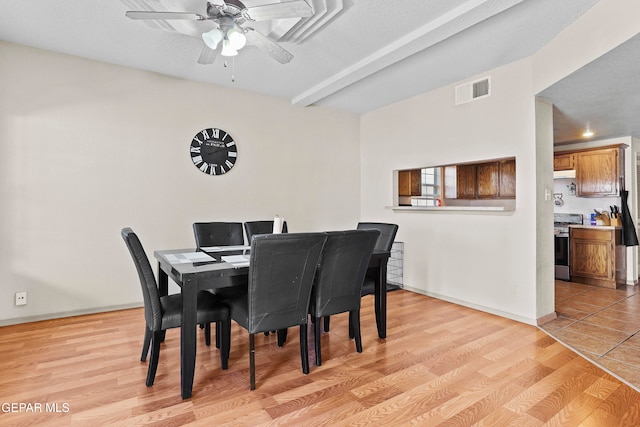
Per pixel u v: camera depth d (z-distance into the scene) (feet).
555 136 16.01
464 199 15.98
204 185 13.05
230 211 13.62
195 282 6.54
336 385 6.90
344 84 12.37
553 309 11.12
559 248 17.11
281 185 14.89
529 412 6.05
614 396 6.56
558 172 17.76
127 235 6.50
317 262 7.18
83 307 10.99
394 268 15.52
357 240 7.63
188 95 12.68
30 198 10.19
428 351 8.53
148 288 6.63
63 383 6.84
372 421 5.77
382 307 9.32
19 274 10.07
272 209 14.67
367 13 8.12
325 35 9.20
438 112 13.42
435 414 5.98
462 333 9.75
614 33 7.23
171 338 9.29
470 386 6.89
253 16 7.00
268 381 7.04
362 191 17.35
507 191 14.93
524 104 10.64
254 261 6.40
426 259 14.02
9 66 9.87
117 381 6.94
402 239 15.15
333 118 16.44
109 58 10.90
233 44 7.36
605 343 9.05
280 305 6.94
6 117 9.85
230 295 7.90
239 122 13.79
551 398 6.48
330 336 9.57
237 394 6.54
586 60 8.05
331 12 8.03
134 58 10.88
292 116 15.17
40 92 10.27
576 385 6.95
